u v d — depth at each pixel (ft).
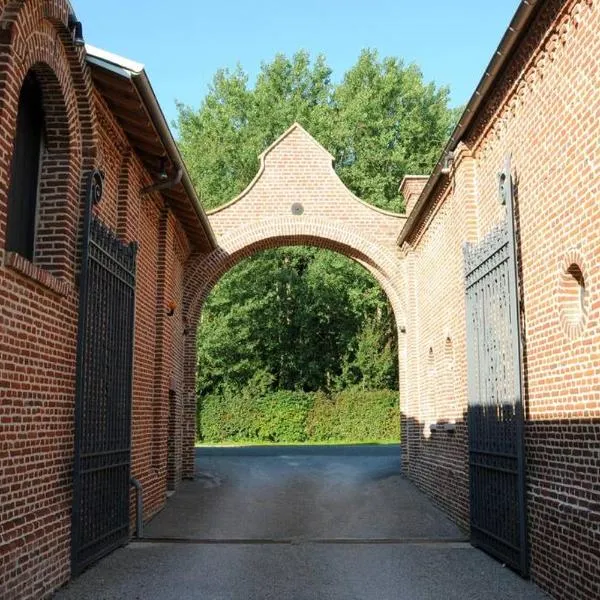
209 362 106.22
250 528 37.45
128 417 31.48
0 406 19.10
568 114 22.99
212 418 101.09
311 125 108.17
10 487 19.67
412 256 55.01
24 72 20.26
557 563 23.16
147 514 37.63
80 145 25.79
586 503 21.33
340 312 106.93
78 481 24.67
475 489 32.09
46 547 22.25
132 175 33.91
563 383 23.38
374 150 105.09
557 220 24.02
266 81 116.26
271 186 56.65
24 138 23.40
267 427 100.73
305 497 47.70
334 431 100.68
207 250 54.39
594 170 21.09
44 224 24.26
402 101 110.22
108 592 23.66
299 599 23.70
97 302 27.07
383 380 105.91
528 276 26.86
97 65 25.84
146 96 27.84
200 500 45.98
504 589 24.64
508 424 27.71
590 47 21.22
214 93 120.06
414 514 41.39
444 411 42.65
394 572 27.35
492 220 31.53
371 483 53.88
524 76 26.71
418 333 53.57
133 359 32.89
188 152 112.37
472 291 32.94
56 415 23.35
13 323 19.94
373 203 102.32
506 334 28.04
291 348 108.88
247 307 103.40
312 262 108.27
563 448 23.16
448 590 24.64
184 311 55.36
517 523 26.66
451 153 35.78
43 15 21.22
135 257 32.45
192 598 23.57
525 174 27.20
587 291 21.75
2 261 19.03
